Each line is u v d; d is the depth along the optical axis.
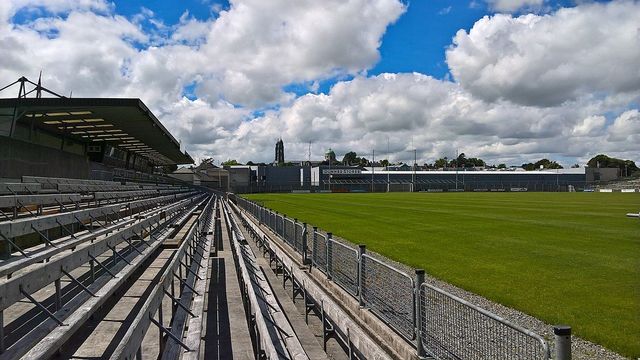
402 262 11.52
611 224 21.33
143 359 4.61
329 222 23.31
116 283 5.79
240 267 8.14
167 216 16.78
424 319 4.74
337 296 7.48
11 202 7.98
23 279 4.00
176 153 40.47
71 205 14.08
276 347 4.73
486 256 12.40
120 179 28.97
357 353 5.27
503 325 3.78
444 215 27.58
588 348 5.72
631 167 159.88
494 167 175.62
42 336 3.82
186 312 5.50
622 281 9.30
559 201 46.84
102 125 22.95
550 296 8.12
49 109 17.34
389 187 107.00
